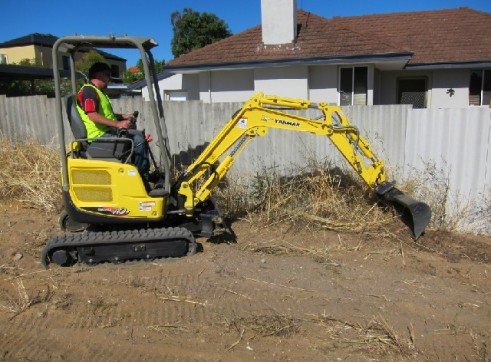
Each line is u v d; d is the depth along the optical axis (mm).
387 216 6125
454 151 6438
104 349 3445
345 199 6441
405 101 16125
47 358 3320
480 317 4086
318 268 5012
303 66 13422
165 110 7473
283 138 7145
